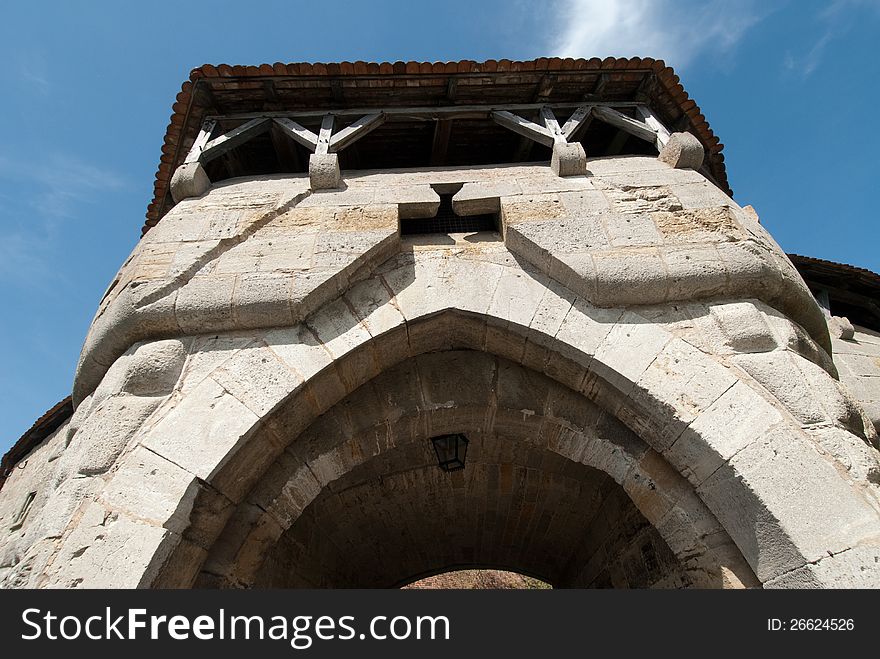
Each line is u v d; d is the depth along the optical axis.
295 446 3.98
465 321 4.03
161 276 3.94
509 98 5.75
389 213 4.40
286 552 5.26
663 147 5.14
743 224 4.27
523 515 6.68
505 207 4.41
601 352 3.69
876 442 3.53
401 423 4.23
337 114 5.58
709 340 3.69
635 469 3.85
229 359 3.70
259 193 4.71
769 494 3.07
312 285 3.85
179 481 3.17
